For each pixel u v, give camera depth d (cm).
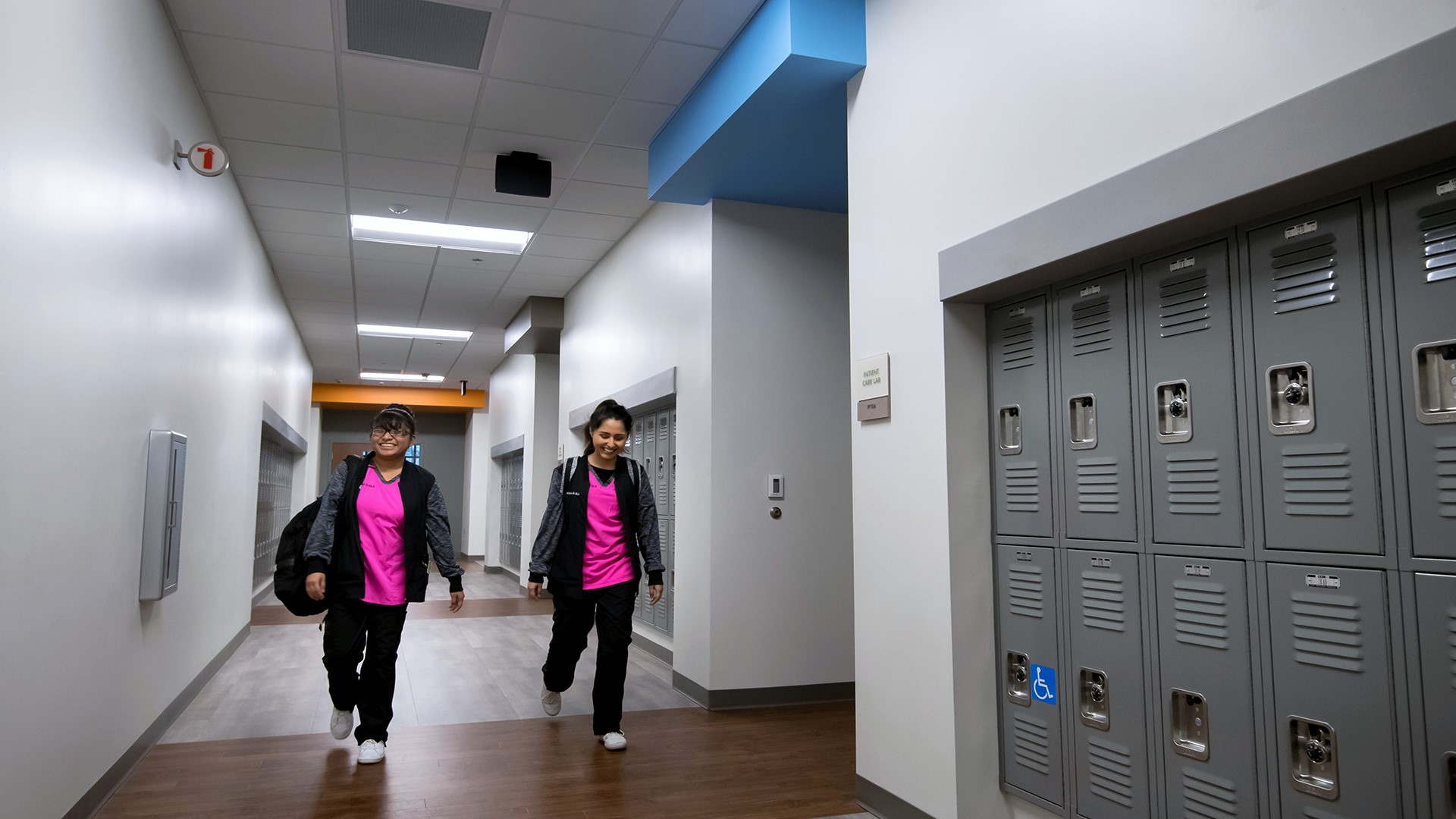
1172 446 237
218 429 568
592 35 415
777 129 430
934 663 308
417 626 851
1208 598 225
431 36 416
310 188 622
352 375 1612
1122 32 241
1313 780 200
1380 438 188
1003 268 279
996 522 306
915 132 331
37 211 246
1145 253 248
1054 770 274
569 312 942
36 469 252
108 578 331
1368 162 182
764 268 543
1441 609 176
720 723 475
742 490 525
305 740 431
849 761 404
